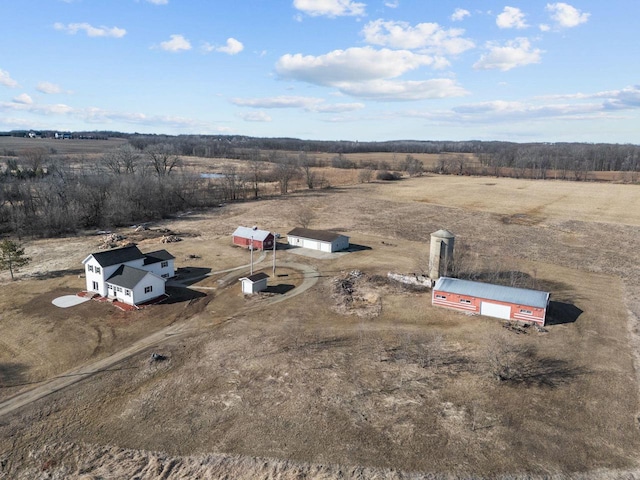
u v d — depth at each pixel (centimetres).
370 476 2400
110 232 7912
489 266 5997
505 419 2856
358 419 2853
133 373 3409
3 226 8062
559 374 3378
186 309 4606
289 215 9694
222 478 2395
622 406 3008
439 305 4628
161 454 2573
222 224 8700
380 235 8000
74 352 3725
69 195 8531
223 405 3005
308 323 4253
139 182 9494
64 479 2402
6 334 4016
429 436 2700
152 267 5291
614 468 2461
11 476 2428
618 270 6050
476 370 3425
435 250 5259
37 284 5256
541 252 6888
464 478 2388
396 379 3300
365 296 4922
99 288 4947
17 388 3228
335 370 3422
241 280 5072
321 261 6288
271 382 3266
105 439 2702
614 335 4050
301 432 2738
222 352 3709
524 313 4250
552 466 2472
